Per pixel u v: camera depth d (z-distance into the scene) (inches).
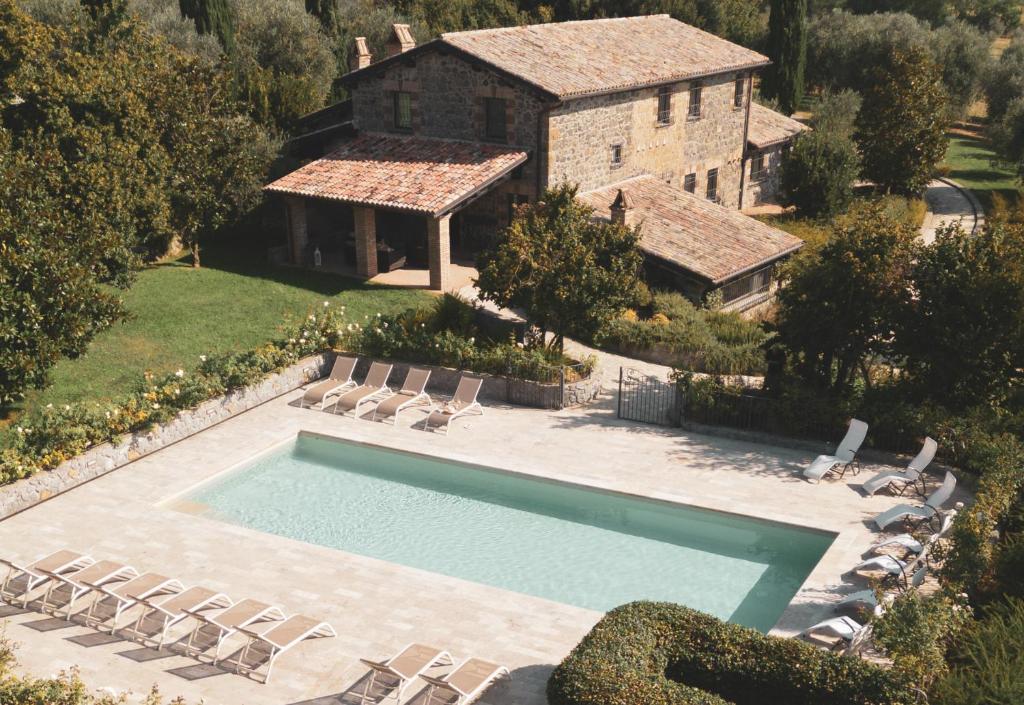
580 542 697.6
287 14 1964.8
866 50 2471.7
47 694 454.3
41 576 596.7
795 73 2164.1
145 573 602.9
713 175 1648.6
